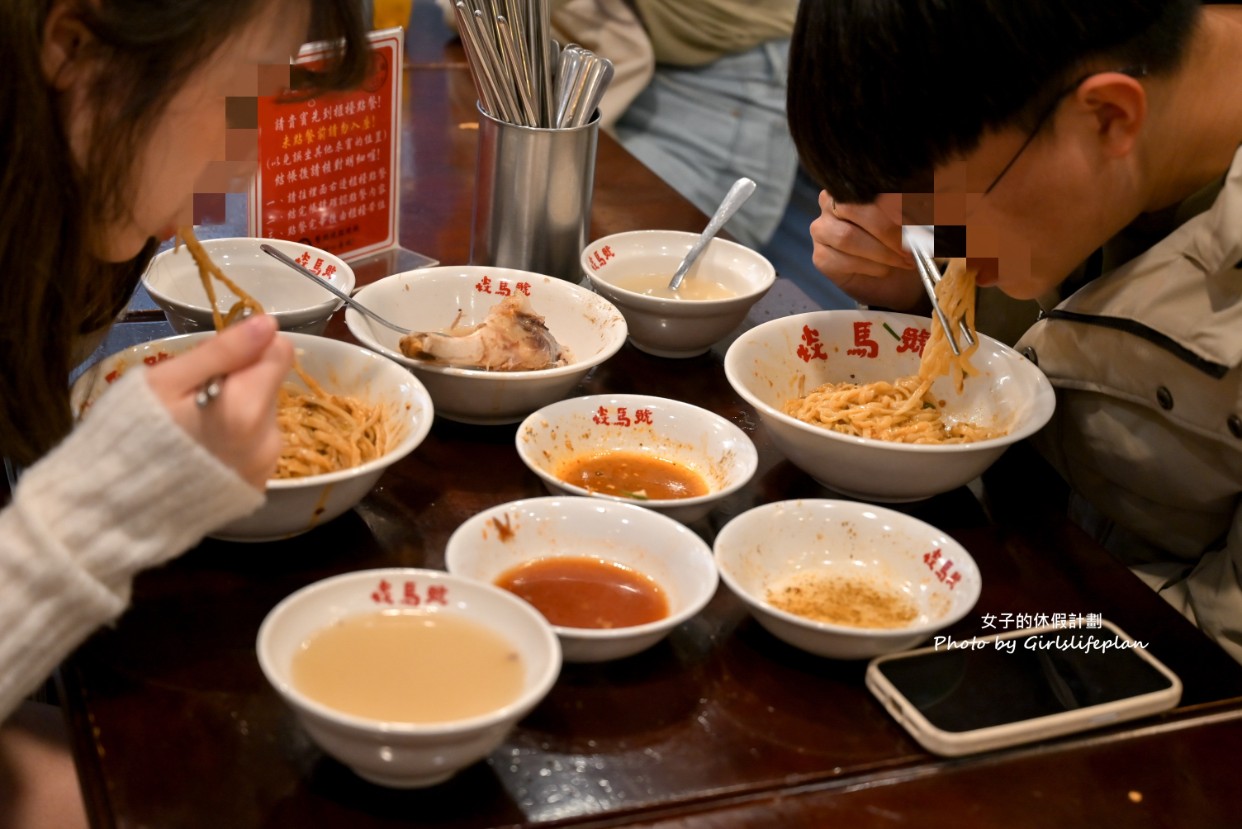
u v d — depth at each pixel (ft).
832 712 3.09
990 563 3.82
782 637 3.22
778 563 3.54
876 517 3.58
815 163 3.63
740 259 5.38
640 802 2.72
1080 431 4.56
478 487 3.96
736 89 9.75
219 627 3.17
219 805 2.62
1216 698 3.28
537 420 3.99
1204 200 4.16
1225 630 4.14
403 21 8.63
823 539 3.59
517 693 2.73
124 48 2.74
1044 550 3.92
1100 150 3.54
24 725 3.81
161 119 2.92
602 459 4.10
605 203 6.61
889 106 3.31
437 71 8.84
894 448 3.75
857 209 4.90
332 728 2.50
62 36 2.80
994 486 4.30
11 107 2.77
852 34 3.26
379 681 2.72
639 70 9.47
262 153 5.08
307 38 3.28
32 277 3.05
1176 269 3.98
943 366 4.43
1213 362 3.84
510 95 5.08
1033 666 3.22
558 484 3.63
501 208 5.27
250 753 2.77
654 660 3.20
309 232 5.42
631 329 4.96
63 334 3.30
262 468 2.80
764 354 4.54
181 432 2.56
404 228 6.11
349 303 4.39
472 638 2.88
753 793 2.80
